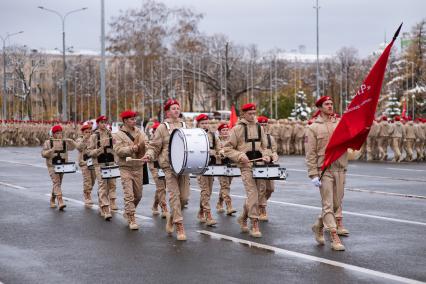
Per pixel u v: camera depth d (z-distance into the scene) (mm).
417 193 17438
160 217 13898
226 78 73375
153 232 12062
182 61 71125
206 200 12836
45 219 13719
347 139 10102
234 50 78438
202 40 77125
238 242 10984
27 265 9383
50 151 15133
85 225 12914
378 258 9625
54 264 9438
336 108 95188
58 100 98688
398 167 27375
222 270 8961
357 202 15609
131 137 12531
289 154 38250
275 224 12688
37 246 10781
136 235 11758
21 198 17375
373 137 32250
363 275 8617
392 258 9625
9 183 21438
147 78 76250
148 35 76938
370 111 10180
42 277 8672
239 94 77375
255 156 11430
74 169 15211
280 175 11297
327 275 8633
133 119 12531
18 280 8523
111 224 13031
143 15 77875
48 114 99812
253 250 10297
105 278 8586
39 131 58094
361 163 30141
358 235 11430
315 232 10773
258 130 11555
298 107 68875
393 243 10719
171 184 11367
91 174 15828
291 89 77938
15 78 97125
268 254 9984
